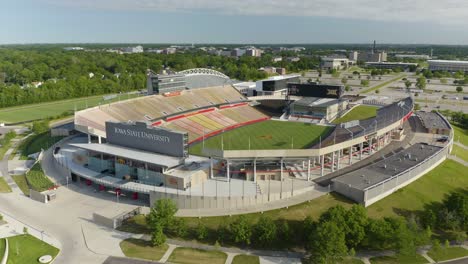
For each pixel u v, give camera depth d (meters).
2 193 118.88
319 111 193.25
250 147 140.88
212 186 110.62
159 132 118.62
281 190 108.75
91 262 81.50
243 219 89.19
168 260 82.56
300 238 89.25
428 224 96.12
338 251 79.06
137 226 97.31
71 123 198.62
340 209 89.19
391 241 84.00
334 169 128.25
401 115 161.62
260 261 82.62
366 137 132.88
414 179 119.62
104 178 118.50
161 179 112.31
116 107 172.62
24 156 156.88
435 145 150.75
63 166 131.12
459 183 123.75
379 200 106.81
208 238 91.44
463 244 91.00
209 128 175.00
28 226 97.25
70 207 108.38
